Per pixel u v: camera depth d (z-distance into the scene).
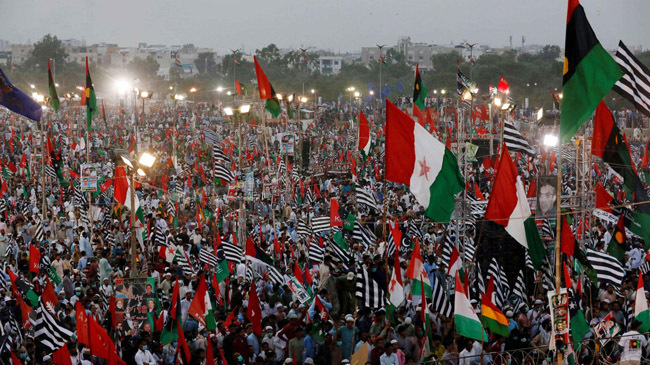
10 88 17.78
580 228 27.05
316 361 18.05
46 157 47.12
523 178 42.75
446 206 17.27
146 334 17.55
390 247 24.89
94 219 35.38
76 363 16.53
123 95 133.75
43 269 23.67
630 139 67.88
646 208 21.38
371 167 53.81
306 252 28.27
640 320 16.89
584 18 13.42
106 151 60.09
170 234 30.55
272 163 54.22
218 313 20.41
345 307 21.95
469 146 35.31
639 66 19.30
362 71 155.38
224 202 40.22
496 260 22.59
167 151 63.62
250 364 17.38
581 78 13.45
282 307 20.47
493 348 17.28
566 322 13.67
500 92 39.75
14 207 40.84
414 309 20.38
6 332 17.28
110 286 22.97
